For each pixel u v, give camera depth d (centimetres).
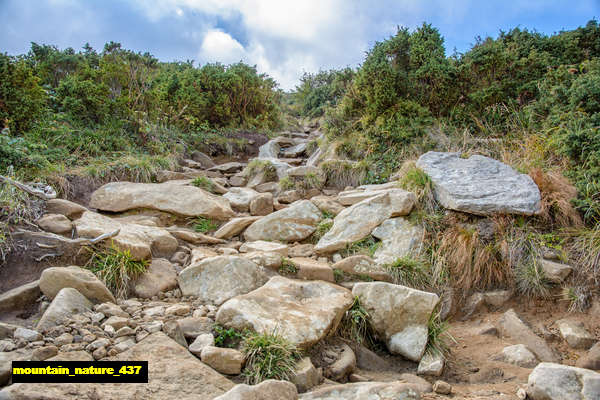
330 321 316
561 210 451
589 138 492
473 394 274
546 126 593
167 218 539
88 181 592
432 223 475
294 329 296
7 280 341
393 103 753
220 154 988
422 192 509
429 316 337
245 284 364
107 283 355
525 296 414
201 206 543
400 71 759
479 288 429
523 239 436
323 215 552
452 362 329
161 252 437
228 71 1169
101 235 393
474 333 376
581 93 545
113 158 679
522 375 298
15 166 517
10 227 389
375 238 479
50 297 321
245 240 514
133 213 544
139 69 885
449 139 684
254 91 1189
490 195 467
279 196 661
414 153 684
